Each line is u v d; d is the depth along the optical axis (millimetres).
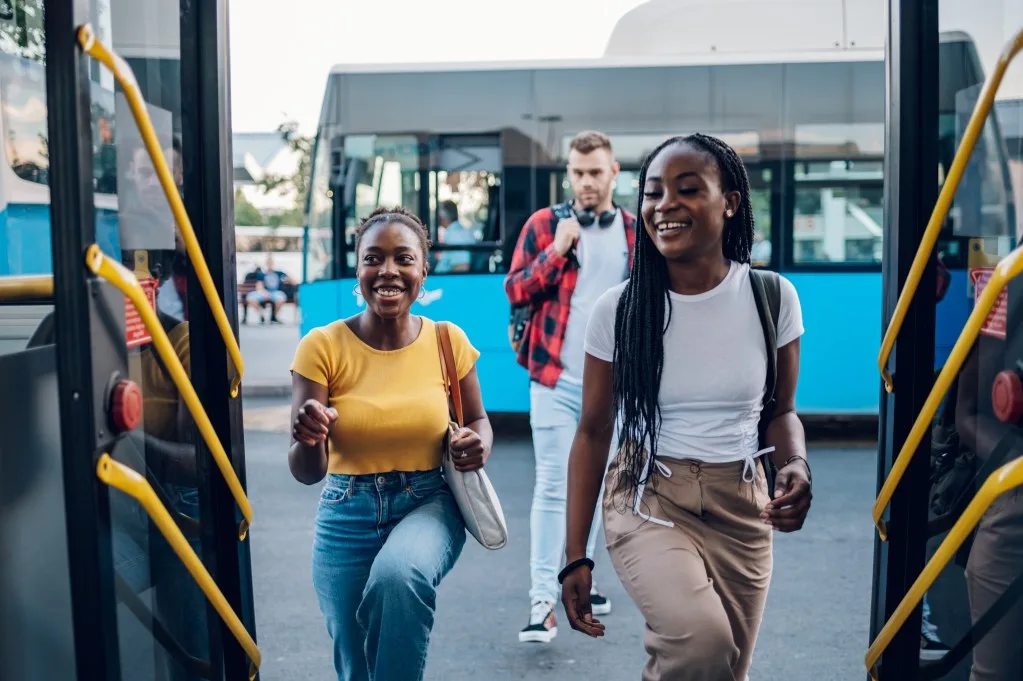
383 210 2910
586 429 2760
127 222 2309
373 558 2783
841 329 9602
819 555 5945
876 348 9609
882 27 9492
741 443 2570
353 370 2799
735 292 2580
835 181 9500
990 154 2293
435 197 9719
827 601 5141
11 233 2947
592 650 4453
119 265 1975
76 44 1859
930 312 2316
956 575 2334
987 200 2301
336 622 2844
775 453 2662
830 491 7617
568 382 4430
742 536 2566
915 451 2217
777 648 4508
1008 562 2209
